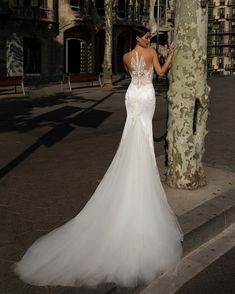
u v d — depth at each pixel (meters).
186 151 5.46
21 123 11.39
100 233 3.92
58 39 36.38
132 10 41.00
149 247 3.86
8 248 4.08
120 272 3.60
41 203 5.30
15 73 33.78
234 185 5.83
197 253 4.36
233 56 97.75
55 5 35.50
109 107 14.36
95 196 4.21
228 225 5.04
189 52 5.20
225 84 22.67
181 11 5.14
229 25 97.00
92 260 3.70
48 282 3.49
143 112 4.36
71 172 6.68
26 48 34.59
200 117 5.46
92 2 37.94
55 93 19.25
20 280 3.54
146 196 4.08
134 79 4.40
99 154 7.88
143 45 4.37
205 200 5.23
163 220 4.13
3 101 16.36
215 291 3.65
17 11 32.94
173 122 5.47
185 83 5.28
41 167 7.00
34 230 4.49
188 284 3.74
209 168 6.66
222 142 8.80
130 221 3.95
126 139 4.31
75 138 9.45
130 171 4.12
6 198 5.48
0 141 9.11
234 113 12.86
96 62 39.69
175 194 5.39
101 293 3.37
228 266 4.08
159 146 8.46
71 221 4.27
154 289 3.66
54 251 3.83
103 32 39.78
